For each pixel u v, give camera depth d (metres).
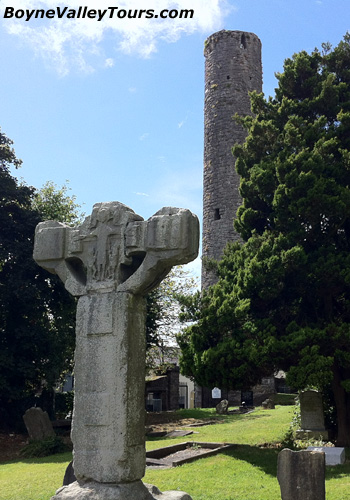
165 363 30.05
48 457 15.45
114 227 6.41
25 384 22.22
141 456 5.88
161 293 28.02
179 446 14.16
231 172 35.53
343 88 17.27
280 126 17.66
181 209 6.18
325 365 12.98
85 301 6.27
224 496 8.96
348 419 14.92
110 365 5.91
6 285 21.27
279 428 18.25
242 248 16.45
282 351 13.48
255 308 15.20
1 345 21.45
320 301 15.35
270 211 17.16
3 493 9.91
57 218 28.66
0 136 22.97
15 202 22.31
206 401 36.25
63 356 23.45
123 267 6.34
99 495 5.50
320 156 15.20
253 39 38.41
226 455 13.02
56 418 25.70
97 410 5.84
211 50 38.25
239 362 13.94
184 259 6.04
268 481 10.14
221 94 37.00
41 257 6.78
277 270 14.22
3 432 20.73
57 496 5.64
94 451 5.77
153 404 36.97
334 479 10.57
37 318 22.58
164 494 6.07
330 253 14.49
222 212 35.12
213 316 14.70
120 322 6.00
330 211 14.59
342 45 18.23
